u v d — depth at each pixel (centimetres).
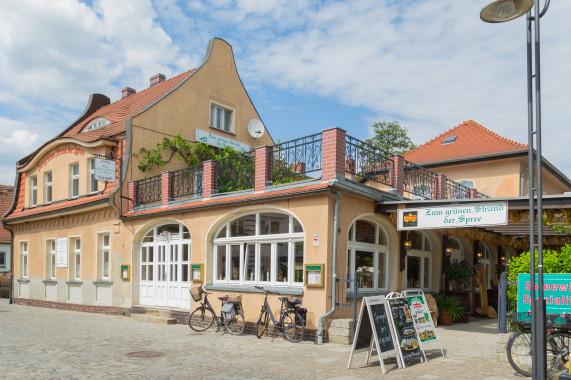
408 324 846
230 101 2003
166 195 1447
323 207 1048
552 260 812
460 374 745
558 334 696
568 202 923
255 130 2053
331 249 1045
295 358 862
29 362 812
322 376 731
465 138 2441
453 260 1614
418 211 1080
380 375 741
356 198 1126
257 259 1200
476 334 1198
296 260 1120
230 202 1212
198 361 831
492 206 975
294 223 1130
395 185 1249
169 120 1741
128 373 738
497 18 629
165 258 1463
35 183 2161
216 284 1282
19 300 2127
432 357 880
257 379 708
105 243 1688
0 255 3222
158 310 1417
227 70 2003
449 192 1623
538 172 602
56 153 1953
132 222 1540
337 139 1057
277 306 1115
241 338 1087
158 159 1662
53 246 1989
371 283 1216
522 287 748
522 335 745
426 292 1428
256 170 1204
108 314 1593
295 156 1137
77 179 1855
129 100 2139
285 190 1123
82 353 897
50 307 1909
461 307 1448
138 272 1541
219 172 1337
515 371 759
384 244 1277
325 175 1059
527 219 994
